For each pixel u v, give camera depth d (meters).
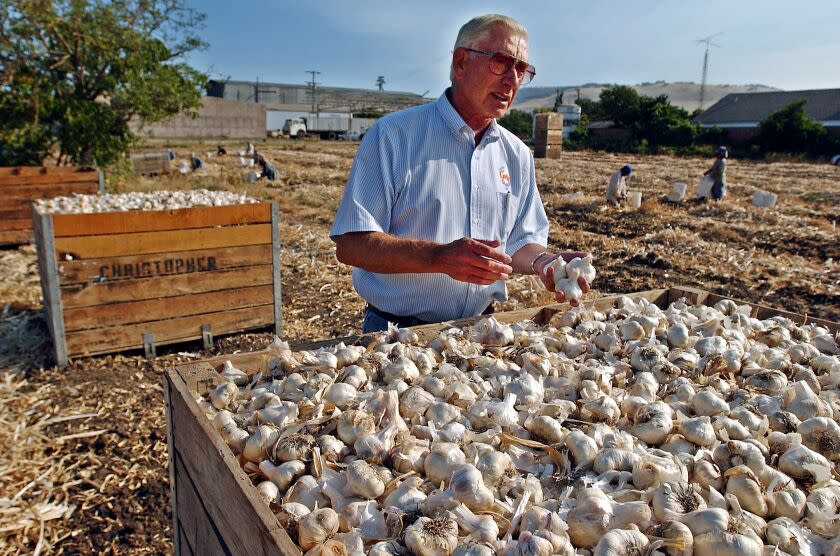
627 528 1.39
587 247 10.95
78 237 5.05
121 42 13.05
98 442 4.16
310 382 2.01
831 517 1.45
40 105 12.02
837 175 25.50
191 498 1.92
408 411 1.91
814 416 1.89
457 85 2.63
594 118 65.44
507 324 2.73
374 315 2.98
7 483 3.67
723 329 2.57
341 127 66.12
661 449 1.77
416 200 2.65
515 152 2.96
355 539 1.36
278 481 1.59
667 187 18.97
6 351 5.51
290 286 8.11
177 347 5.77
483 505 1.44
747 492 1.49
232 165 26.47
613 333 2.51
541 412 1.88
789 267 9.46
